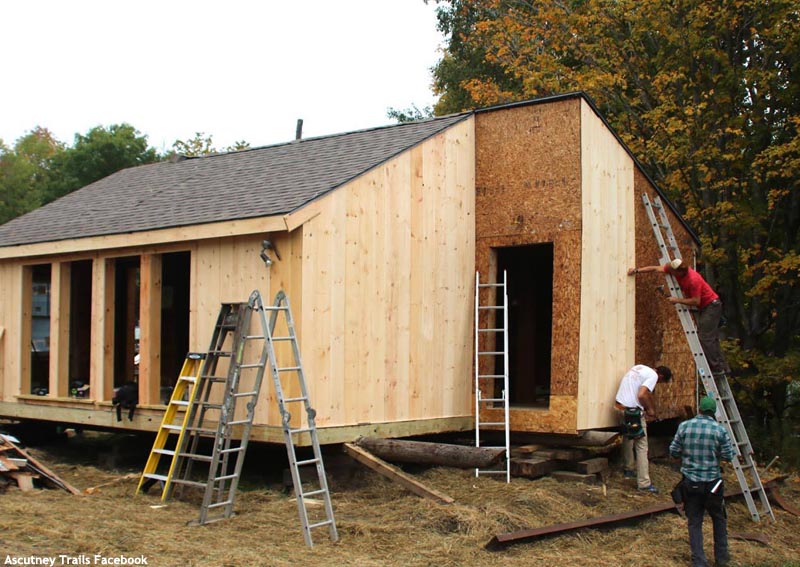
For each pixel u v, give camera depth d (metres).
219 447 8.98
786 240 17.50
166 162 17.22
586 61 20.83
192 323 11.15
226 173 13.88
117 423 12.17
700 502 8.65
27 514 8.73
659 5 17.73
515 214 12.02
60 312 13.23
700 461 8.64
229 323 10.01
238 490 10.49
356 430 10.62
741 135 16.94
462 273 12.25
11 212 37.84
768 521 10.61
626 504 10.31
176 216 11.59
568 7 21.23
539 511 9.45
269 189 11.45
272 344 9.51
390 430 11.09
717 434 8.66
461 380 12.22
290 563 7.39
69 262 13.19
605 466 11.50
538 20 22.61
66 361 13.30
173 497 9.98
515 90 25.78
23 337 13.88
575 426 11.12
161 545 7.69
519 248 14.02
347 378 10.53
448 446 10.16
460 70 29.66
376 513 9.20
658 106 18.62
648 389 11.22
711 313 11.65
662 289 12.61
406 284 11.40
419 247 11.60
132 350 15.09
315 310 10.14
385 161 11.10
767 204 17.12
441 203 11.97
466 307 12.30
